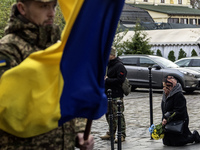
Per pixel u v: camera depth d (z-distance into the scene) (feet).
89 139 7.13
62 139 6.76
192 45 95.04
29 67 6.02
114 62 27.66
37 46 6.67
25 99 6.05
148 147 26.35
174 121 26.37
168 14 176.76
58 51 6.05
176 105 26.18
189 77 62.69
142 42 91.09
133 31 100.42
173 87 26.53
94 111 6.32
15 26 6.54
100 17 6.00
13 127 6.08
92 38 6.02
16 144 6.40
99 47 6.12
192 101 54.08
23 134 6.15
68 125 6.86
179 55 95.45
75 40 5.94
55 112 6.00
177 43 95.66
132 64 66.80
